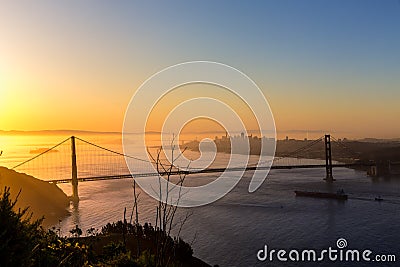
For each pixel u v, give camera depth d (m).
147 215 40.06
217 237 31.92
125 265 7.37
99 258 8.50
